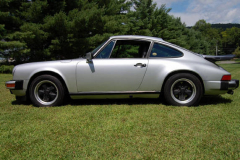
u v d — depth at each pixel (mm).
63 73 3609
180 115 3061
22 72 3676
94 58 3686
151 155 1893
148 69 3580
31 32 13250
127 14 25500
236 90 5406
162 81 3588
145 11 26031
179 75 3543
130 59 3650
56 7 15180
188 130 2471
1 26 13180
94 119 2908
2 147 2092
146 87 3621
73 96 3672
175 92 3627
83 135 2350
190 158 1831
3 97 4668
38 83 3652
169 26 28922
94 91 3641
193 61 3688
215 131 2438
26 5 14398
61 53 16391
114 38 3770
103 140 2215
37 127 2617
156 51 3725
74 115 3102
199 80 3574
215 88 3588
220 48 87812
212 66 3664
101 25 16797
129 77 3588
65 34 14555
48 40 15938
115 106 3635
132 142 2156
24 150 2027
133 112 3236
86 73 3592
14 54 13680
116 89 3623
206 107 3533
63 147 2070
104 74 3582
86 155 1899
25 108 3594
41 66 3660
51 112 3307
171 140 2199
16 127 2635
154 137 2275
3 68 13797
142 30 25125
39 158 1867
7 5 14109
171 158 1838
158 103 3877
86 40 15648
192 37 45469
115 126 2604
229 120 2824
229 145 2074
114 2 22656
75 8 16281
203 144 2104
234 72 12859
